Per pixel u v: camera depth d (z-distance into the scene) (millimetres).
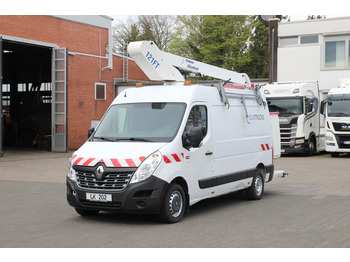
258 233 7078
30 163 19578
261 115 11102
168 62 9961
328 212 8812
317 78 30766
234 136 9766
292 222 7898
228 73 11953
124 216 8602
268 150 11242
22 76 33031
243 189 10398
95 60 29422
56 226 7801
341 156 24141
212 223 7883
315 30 30766
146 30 47438
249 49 48406
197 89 8852
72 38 27594
